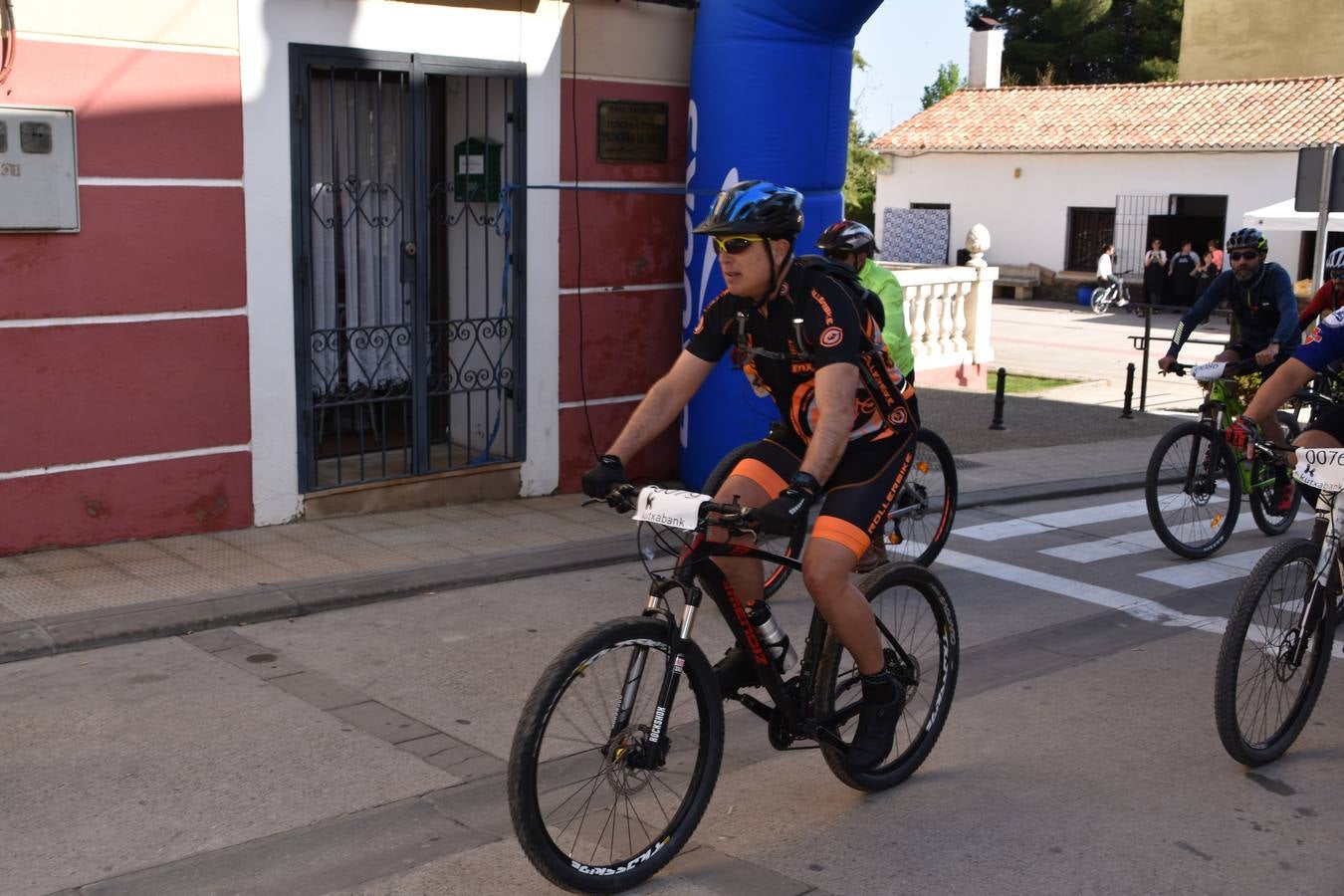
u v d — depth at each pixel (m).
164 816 3.87
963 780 4.34
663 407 3.80
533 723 3.27
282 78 6.85
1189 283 28.70
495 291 8.09
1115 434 12.07
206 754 4.32
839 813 4.06
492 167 7.96
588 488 3.61
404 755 4.37
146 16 6.37
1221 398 7.52
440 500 7.89
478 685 5.05
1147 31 46.94
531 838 3.28
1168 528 7.42
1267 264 7.54
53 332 6.31
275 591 5.91
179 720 4.60
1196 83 32.59
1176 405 14.16
